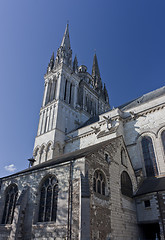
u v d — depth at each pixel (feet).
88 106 213.05
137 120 118.83
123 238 61.46
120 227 62.23
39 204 65.26
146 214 73.15
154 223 73.61
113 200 64.39
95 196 56.24
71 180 57.72
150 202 73.51
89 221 48.01
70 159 61.31
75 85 206.08
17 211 65.41
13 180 81.15
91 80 247.50
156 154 101.19
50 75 205.98
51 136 160.86
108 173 67.97
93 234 49.34
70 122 180.55
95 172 61.21
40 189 67.97
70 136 159.43
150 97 134.82
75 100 198.18
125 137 119.55
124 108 149.07
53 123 167.84
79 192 53.01
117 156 79.36
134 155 109.91
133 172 89.30
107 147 73.61
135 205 78.07
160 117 108.68
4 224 73.51
